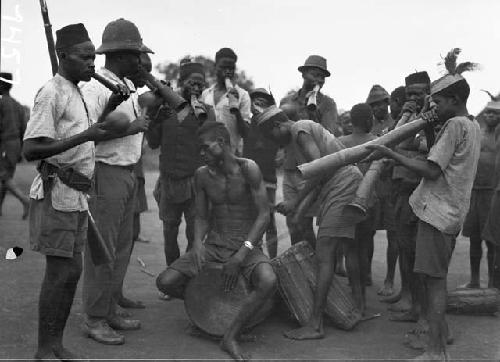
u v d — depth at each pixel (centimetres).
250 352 406
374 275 650
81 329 441
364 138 524
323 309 445
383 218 563
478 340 440
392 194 504
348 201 443
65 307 371
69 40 358
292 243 575
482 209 571
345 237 442
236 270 421
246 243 426
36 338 415
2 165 909
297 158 495
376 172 450
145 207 655
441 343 387
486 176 568
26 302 495
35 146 344
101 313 422
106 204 417
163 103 440
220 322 428
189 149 541
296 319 461
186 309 431
